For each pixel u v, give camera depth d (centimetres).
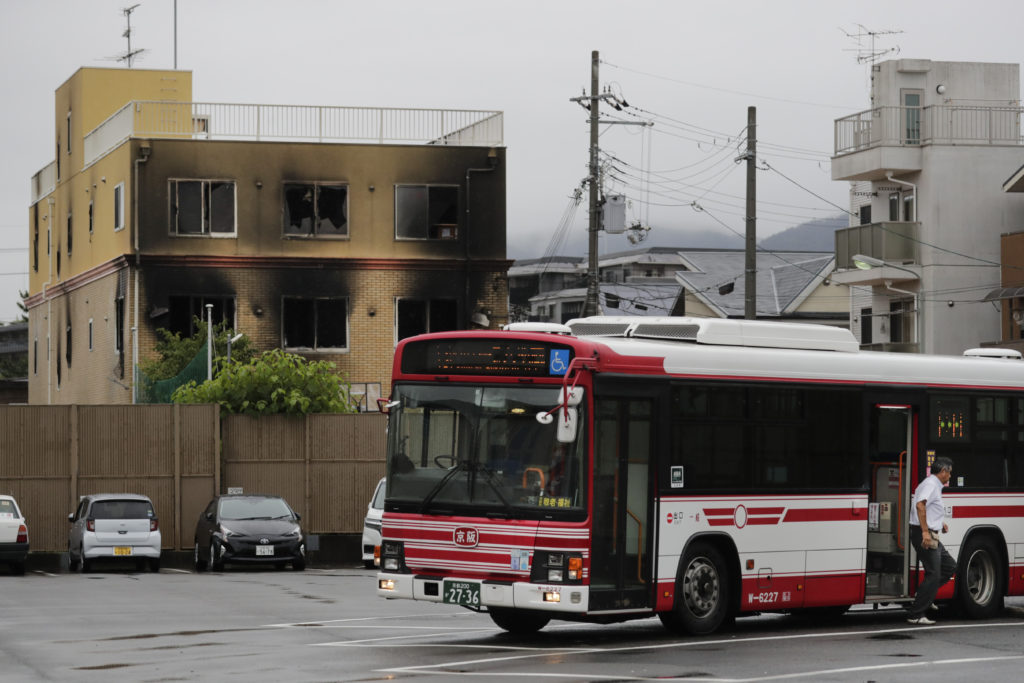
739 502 2014
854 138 6031
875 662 1717
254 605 2650
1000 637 2009
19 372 12250
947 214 5728
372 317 5816
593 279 4925
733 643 1914
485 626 2194
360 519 4578
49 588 3198
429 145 5850
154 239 5672
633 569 1891
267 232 5750
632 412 1903
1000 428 2352
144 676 1616
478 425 1897
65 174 6906
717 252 9606
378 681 1555
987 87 5988
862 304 6222
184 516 4422
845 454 2148
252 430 4531
